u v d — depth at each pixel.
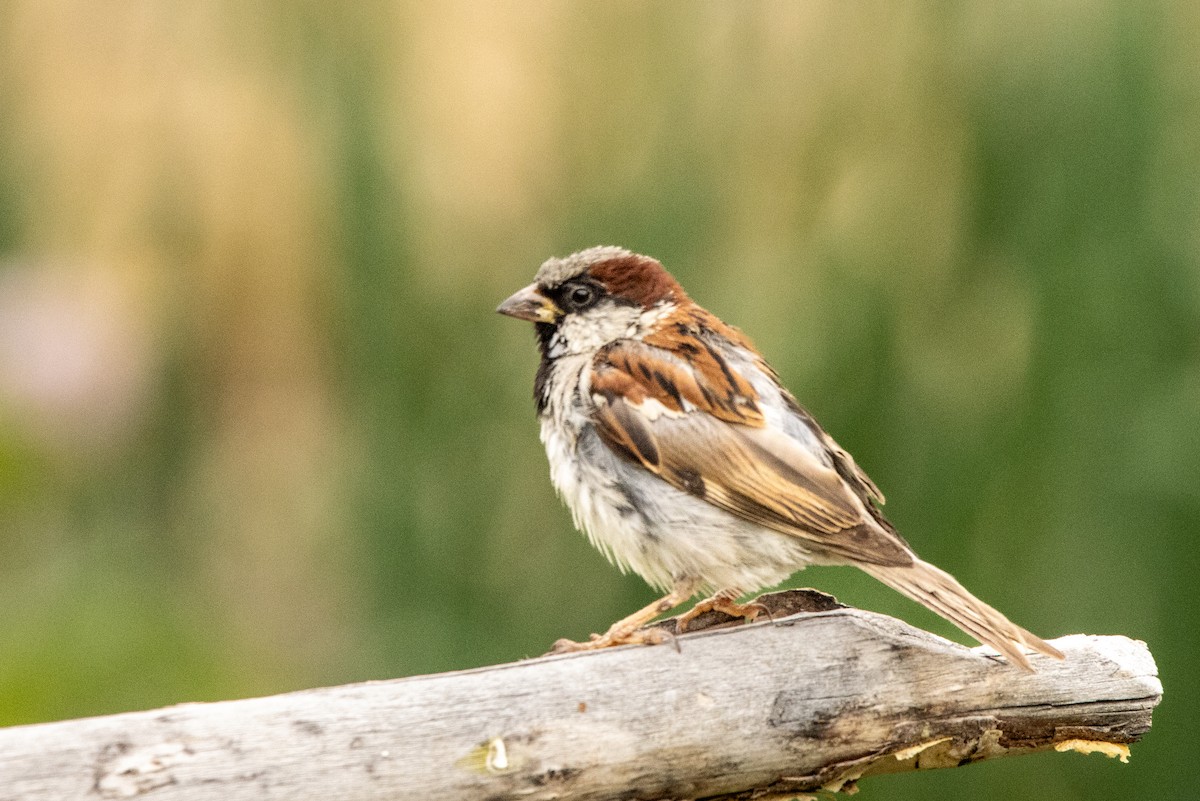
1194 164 9.98
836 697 6.34
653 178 11.09
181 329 12.85
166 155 12.54
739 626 6.55
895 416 10.30
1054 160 10.09
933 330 10.45
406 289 11.30
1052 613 9.93
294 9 11.87
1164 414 9.80
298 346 12.91
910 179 10.68
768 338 10.47
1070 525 9.93
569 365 8.46
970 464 10.11
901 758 6.48
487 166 11.45
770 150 10.98
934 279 10.48
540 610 11.04
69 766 5.46
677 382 8.00
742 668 6.32
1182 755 9.98
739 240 10.94
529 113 11.49
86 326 12.20
